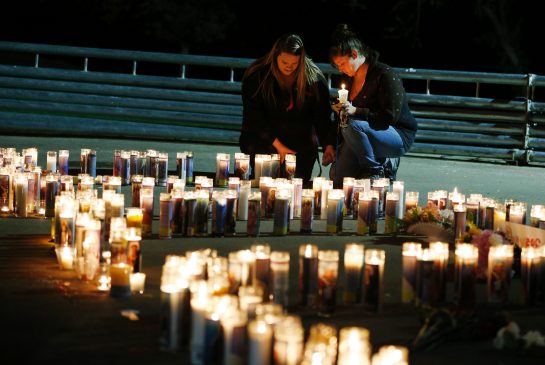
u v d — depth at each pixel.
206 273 5.96
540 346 5.27
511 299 6.36
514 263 6.91
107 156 12.11
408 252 6.18
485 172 11.98
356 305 6.10
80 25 31.75
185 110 13.88
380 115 9.62
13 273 6.61
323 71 13.55
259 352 4.73
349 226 8.59
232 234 7.98
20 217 8.48
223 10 30.14
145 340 5.36
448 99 13.12
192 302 5.05
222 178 10.22
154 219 8.61
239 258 5.85
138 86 14.17
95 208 7.02
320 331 4.79
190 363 5.04
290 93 10.23
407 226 8.19
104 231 7.19
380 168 9.84
